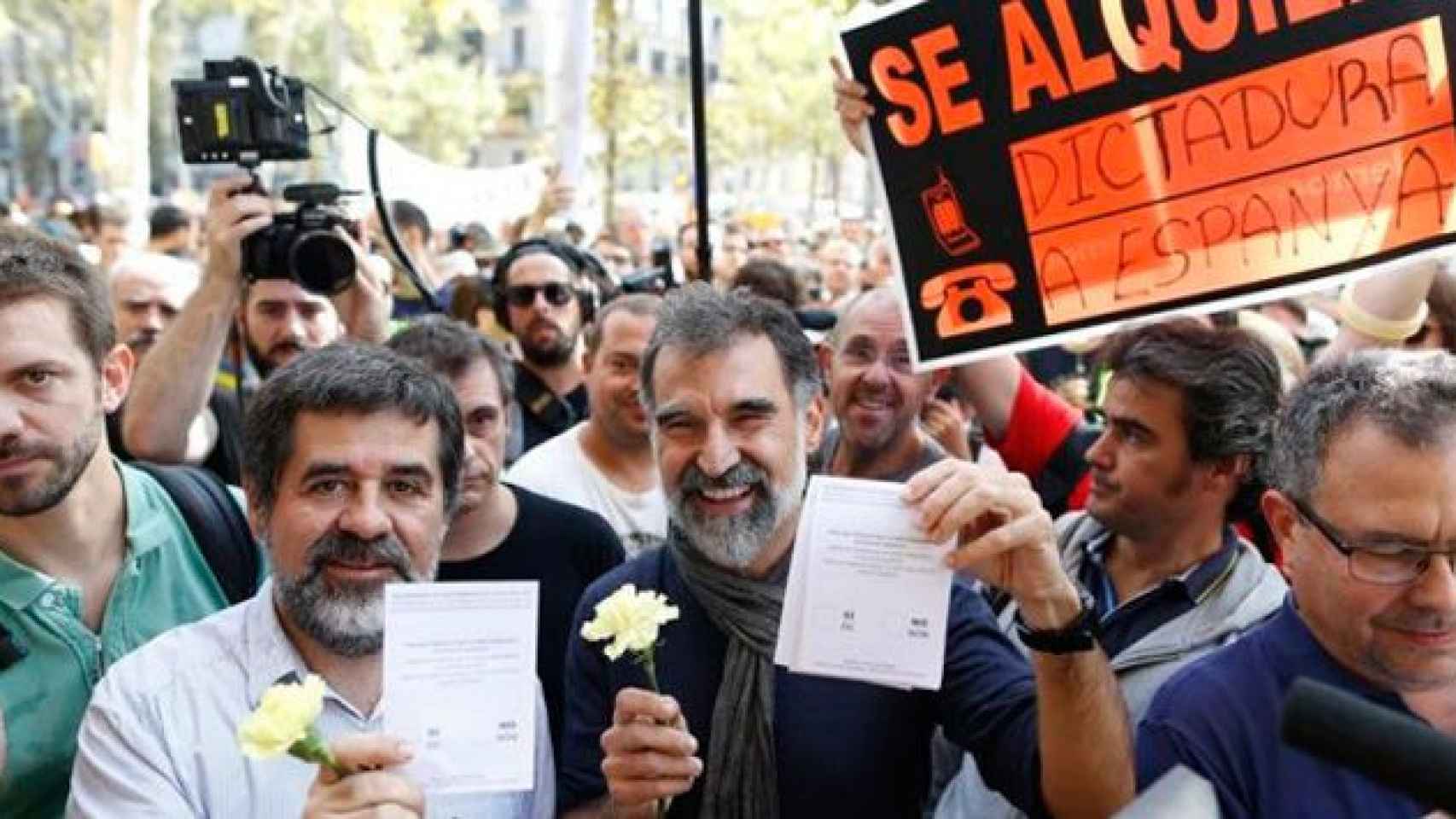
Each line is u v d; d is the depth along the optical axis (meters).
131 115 12.45
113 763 2.01
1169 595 2.56
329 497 2.09
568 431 4.23
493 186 7.18
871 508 2.07
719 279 10.31
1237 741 1.87
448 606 1.93
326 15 26.33
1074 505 3.52
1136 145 2.60
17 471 2.20
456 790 1.92
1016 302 2.71
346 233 3.74
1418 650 1.76
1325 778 1.81
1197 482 2.56
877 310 3.72
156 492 2.58
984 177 2.71
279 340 4.05
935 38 2.71
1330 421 1.78
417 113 33.12
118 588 2.45
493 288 5.45
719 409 2.26
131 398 3.54
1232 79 2.54
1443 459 1.70
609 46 17.03
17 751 2.30
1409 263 2.49
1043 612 2.01
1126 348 2.66
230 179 3.64
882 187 2.79
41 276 2.23
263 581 2.66
